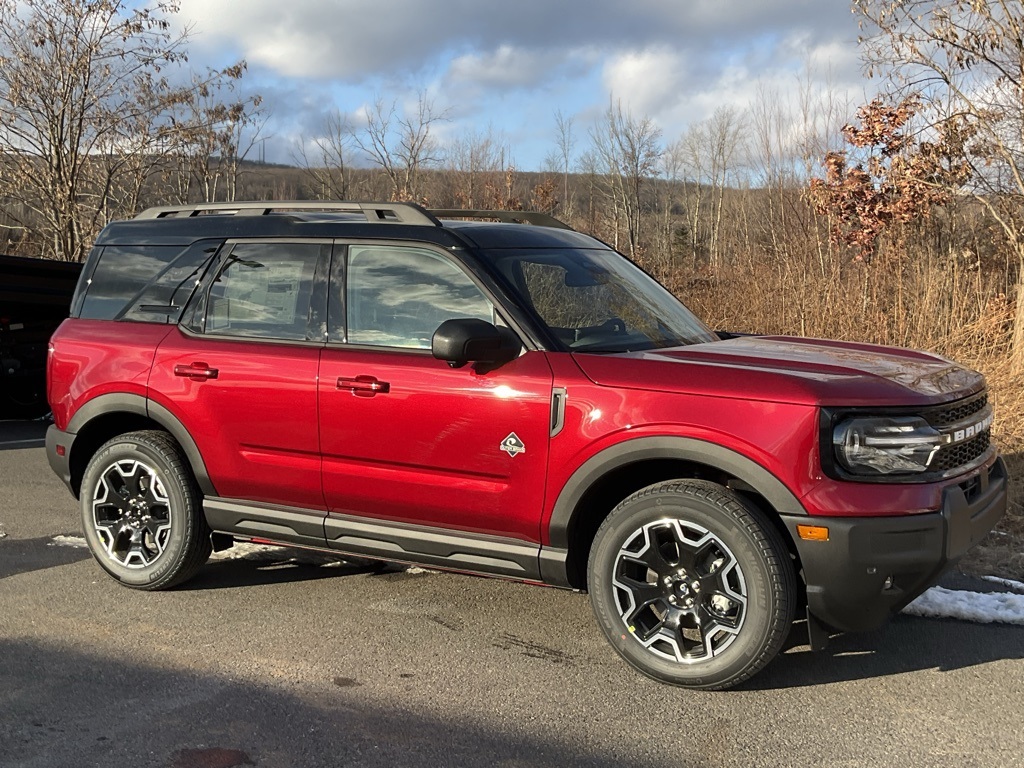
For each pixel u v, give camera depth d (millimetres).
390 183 26922
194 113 20094
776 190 13992
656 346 4121
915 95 11461
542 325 3904
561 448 3701
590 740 3209
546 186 28078
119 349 4762
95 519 4832
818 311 10555
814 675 3730
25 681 3672
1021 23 9922
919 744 3172
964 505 3432
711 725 3316
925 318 9930
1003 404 7895
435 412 3928
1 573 5031
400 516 4125
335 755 3102
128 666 3820
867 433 3328
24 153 17938
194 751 3123
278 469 4332
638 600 3670
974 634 4133
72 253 18250
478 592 4754
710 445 3459
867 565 3291
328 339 4277
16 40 17500
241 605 4551
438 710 3434
